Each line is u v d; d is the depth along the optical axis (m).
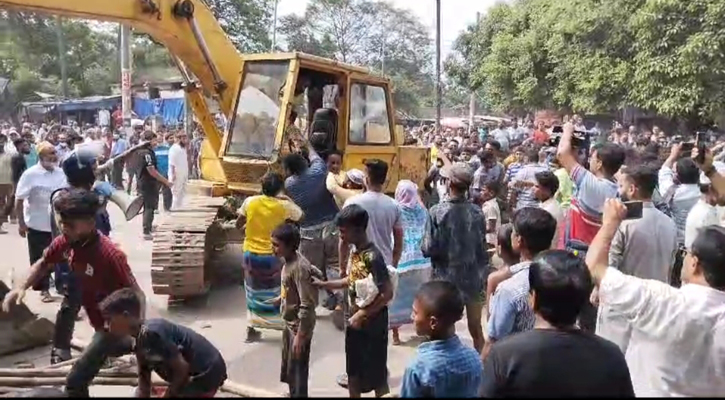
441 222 5.77
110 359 4.99
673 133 21.44
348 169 8.85
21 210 7.82
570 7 22.05
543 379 2.57
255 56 8.40
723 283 3.29
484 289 5.89
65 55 48.56
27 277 4.65
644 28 19.33
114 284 4.52
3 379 4.45
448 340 3.29
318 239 7.15
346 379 5.63
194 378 3.68
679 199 6.50
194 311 7.68
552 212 5.76
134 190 16.69
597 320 4.43
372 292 4.63
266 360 6.23
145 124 25.36
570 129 5.33
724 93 18.58
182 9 8.13
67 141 17.47
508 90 26.81
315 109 9.27
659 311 3.28
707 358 3.24
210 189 8.88
